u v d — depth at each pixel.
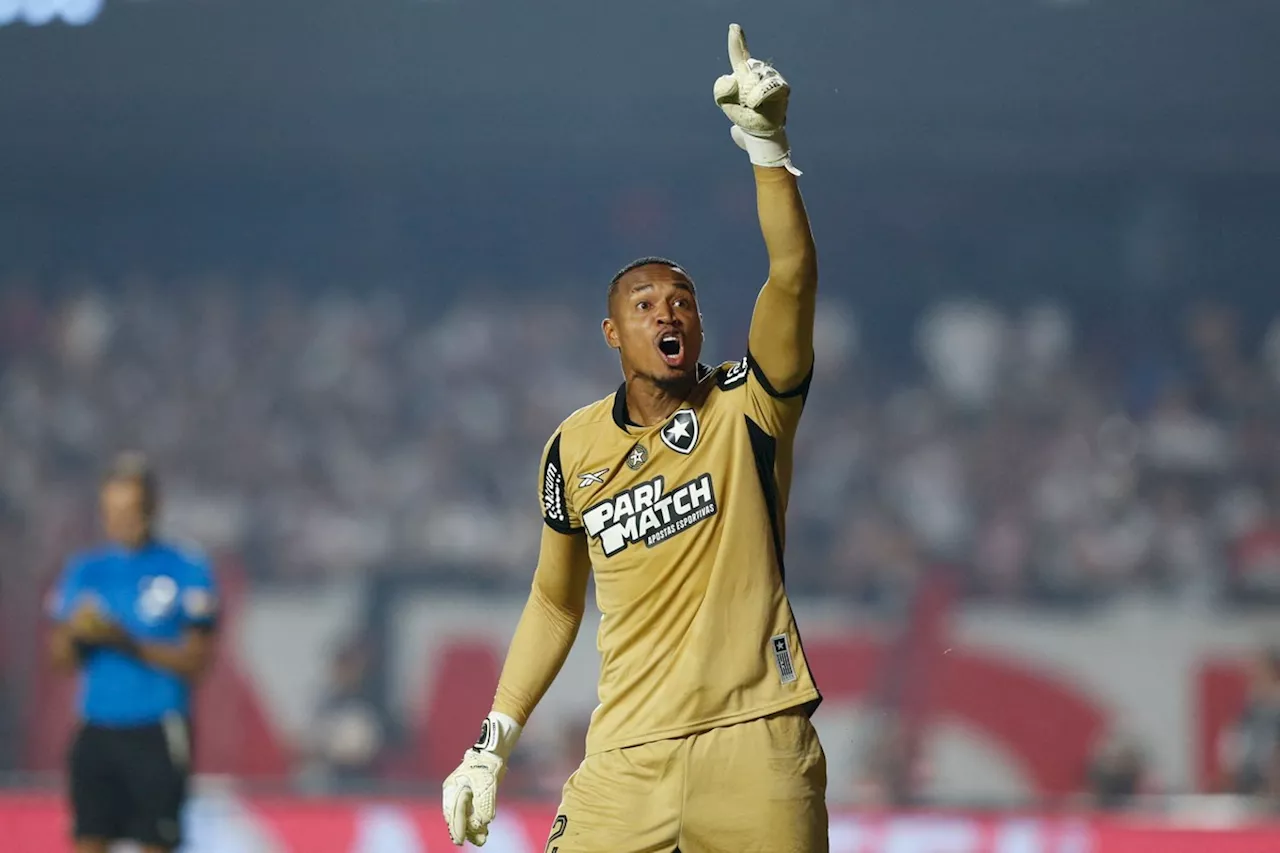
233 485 46.03
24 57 50.38
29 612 38.88
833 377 47.66
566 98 51.09
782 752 9.52
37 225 52.53
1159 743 34.28
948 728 35.09
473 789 10.28
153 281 52.09
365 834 19.78
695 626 9.66
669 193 52.81
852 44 49.28
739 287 51.62
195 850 20.00
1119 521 42.44
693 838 9.52
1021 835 18.88
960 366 48.16
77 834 19.75
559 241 52.75
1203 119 49.09
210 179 52.81
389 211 53.12
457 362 49.84
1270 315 49.03
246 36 50.56
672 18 49.97
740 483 9.77
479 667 35.91
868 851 19.14
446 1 50.28
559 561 10.55
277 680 36.28
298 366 49.88
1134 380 47.44
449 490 45.59
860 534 42.28
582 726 32.41
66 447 47.75
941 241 50.84
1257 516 42.25
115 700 19.83
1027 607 35.66
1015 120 49.69
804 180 51.19
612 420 10.08
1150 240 50.38
